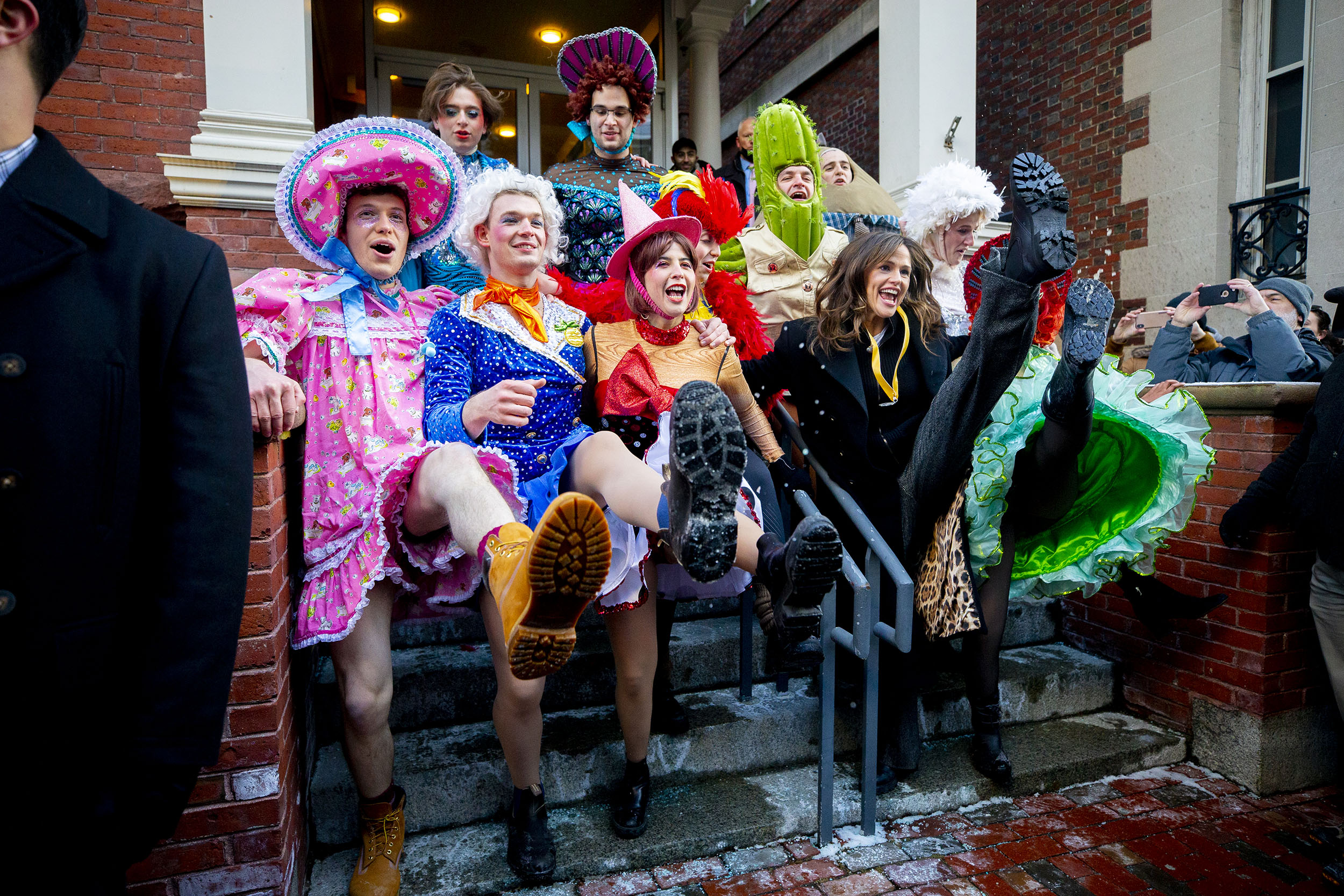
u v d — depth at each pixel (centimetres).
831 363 254
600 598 208
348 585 195
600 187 324
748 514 206
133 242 104
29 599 94
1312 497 261
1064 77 756
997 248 221
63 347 96
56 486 95
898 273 247
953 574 241
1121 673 341
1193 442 246
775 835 247
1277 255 608
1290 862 247
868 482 259
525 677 133
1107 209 723
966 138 501
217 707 105
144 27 391
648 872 232
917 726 273
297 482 233
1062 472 244
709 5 743
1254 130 625
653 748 263
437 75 328
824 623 245
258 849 189
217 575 105
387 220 209
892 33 514
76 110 385
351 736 203
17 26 95
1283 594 289
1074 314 210
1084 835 259
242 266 369
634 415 210
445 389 199
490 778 244
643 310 220
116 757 100
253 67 367
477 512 153
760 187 324
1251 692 290
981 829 261
